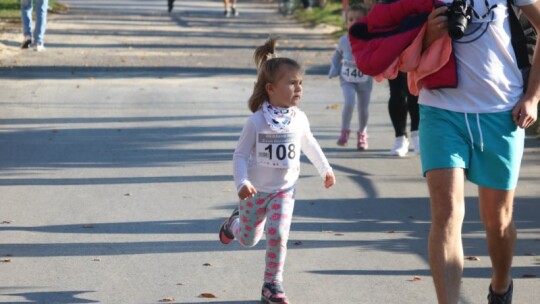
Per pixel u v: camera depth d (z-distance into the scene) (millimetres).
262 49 8875
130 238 10531
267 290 8383
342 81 15625
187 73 24156
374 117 18953
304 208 11961
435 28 6926
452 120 7031
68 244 10266
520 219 11586
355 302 8547
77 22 37656
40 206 11859
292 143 8375
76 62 25281
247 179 8172
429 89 7102
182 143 16016
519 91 7121
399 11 7172
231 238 9070
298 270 9469
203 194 12633
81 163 14391
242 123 17953
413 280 9211
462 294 8781
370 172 14125
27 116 18078
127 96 20516
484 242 10547
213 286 8961
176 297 8625
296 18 45375
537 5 7086
